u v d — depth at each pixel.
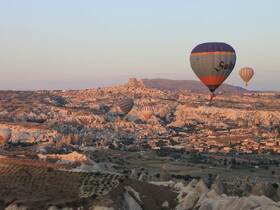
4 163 88.19
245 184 108.25
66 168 98.19
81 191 76.00
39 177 81.62
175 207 73.81
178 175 163.75
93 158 192.62
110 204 70.12
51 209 69.75
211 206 68.94
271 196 85.06
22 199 73.44
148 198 75.62
